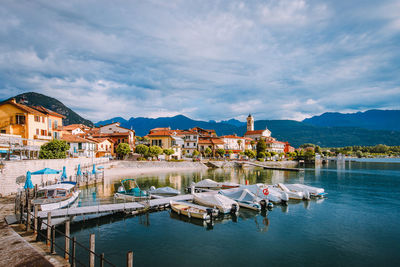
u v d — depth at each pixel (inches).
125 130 4274.1
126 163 3191.4
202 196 1332.4
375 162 6491.1
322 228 1030.4
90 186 1895.9
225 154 5108.3
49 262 561.0
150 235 940.0
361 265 727.7
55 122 2519.7
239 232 981.8
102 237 913.5
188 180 2365.9
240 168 3905.0
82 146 3011.8
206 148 4589.1
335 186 2134.6
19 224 796.0
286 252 808.3
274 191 1563.7
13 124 2059.5
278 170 3585.1
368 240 906.7
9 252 597.3
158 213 1216.2
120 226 1030.4
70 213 999.6
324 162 6402.6
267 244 869.8
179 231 984.9
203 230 998.4
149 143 4426.7
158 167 3366.1
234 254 790.5
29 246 634.2
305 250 822.5
